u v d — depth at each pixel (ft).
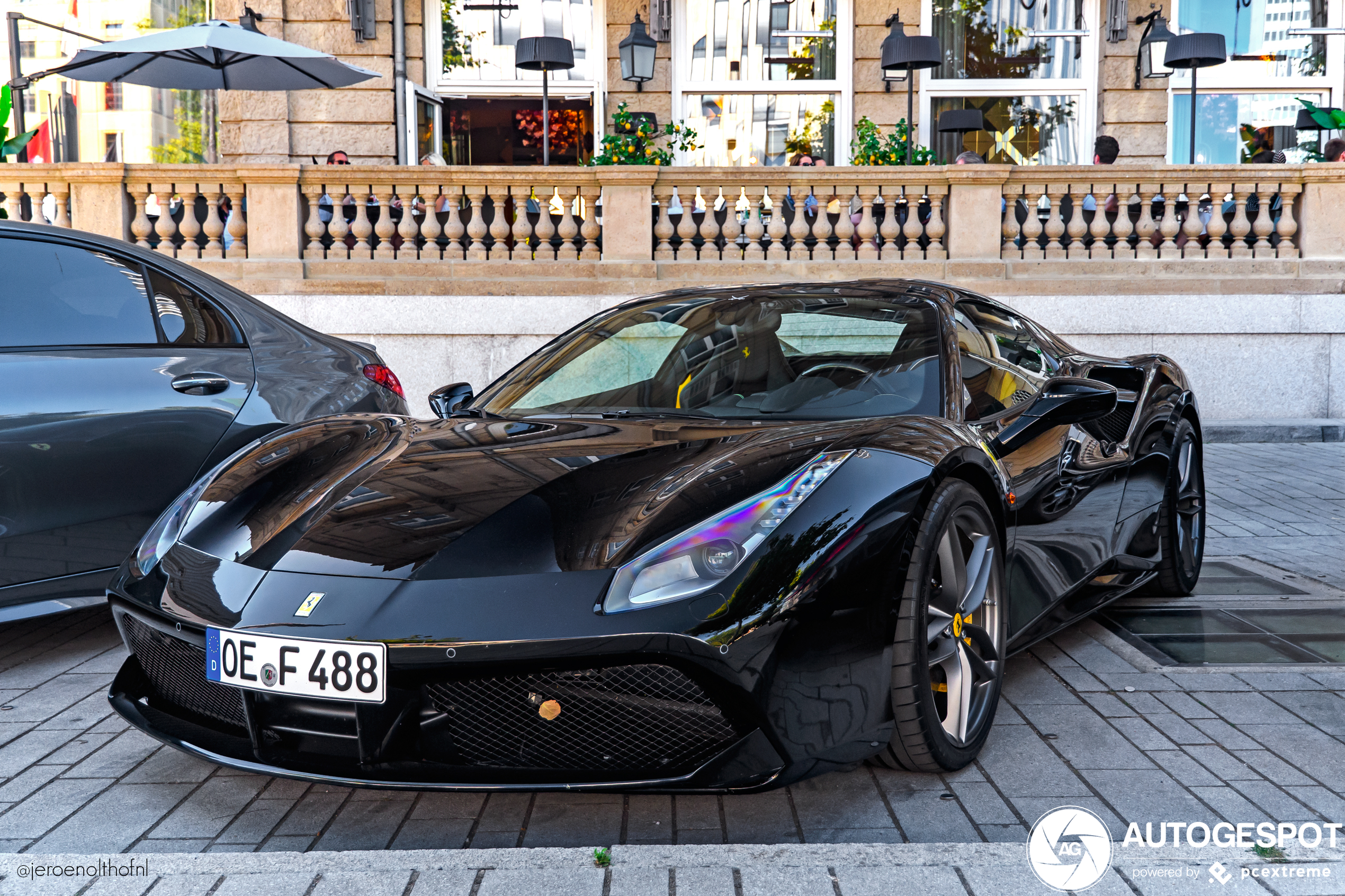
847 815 6.95
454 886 5.64
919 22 37.37
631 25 35.81
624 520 6.69
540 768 6.29
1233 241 29.89
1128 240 30.30
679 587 6.18
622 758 6.35
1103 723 8.62
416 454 8.10
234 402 11.34
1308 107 33.35
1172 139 38.09
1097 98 37.50
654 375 9.78
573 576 6.30
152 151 36.27
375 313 27.84
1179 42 31.76
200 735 6.98
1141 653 10.52
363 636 6.16
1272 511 18.78
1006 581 8.49
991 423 8.97
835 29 37.65
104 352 10.71
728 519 6.58
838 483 6.91
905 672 6.92
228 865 5.90
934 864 5.84
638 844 6.62
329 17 35.29
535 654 6.00
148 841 6.72
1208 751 7.97
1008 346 10.65
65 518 10.34
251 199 27.68
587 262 28.25
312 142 35.81
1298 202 28.86
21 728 8.79
